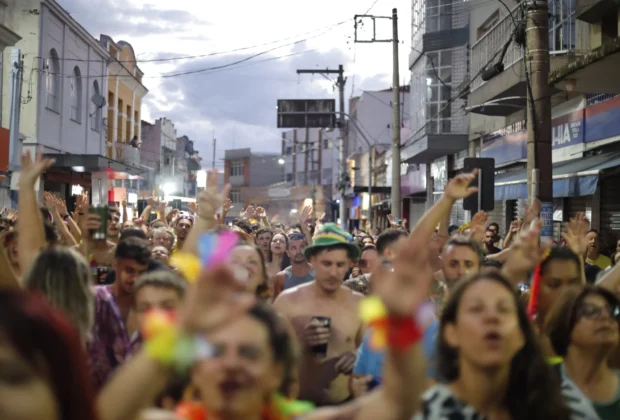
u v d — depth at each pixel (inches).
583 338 128.6
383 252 221.8
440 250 246.7
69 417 56.4
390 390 72.6
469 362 105.2
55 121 984.3
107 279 216.4
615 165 485.4
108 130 1333.7
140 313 129.1
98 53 1186.0
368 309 71.0
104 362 142.8
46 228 217.9
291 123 1866.4
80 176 971.3
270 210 2923.2
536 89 413.7
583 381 130.5
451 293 110.1
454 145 946.1
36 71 906.7
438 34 1071.0
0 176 679.1
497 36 770.8
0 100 759.7
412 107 1246.3
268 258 363.6
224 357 76.0
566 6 632.4
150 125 2164.1
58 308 120.0
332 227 180.1
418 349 70.7
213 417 78.0
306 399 167.3
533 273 162.2
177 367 68.7
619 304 133.5
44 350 55.0
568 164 586.9
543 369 109.2
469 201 431.8
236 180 3565.5
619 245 315.0
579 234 185.5
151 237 339.9
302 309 177.5
